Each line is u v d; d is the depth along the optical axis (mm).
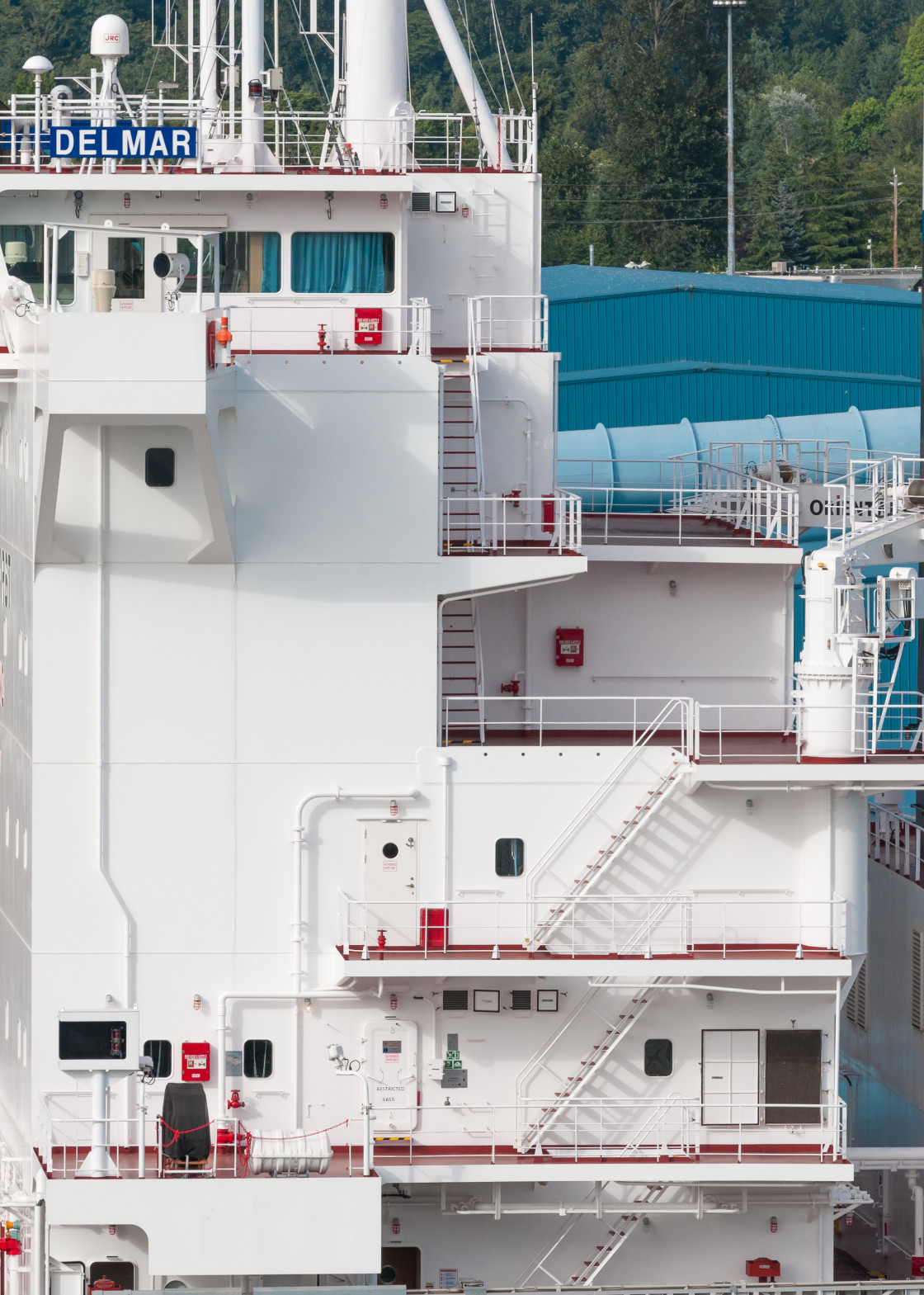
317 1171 101750
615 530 135625
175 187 117500
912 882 135125
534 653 125625
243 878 108000
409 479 108188
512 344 129250
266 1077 108500
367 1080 108375
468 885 108812
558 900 108625
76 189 117625
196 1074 107562
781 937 110062
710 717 127000
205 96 135125
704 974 106188
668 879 109875
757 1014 109625
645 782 109438
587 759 109125
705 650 126750
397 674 108500
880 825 149875
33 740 106938
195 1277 103438
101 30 123000
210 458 100938
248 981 108000
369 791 108312
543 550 112188
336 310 119625
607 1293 103688
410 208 127625
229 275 119625
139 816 107438
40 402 100500
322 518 107875
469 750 108625
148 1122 107625
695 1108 109438
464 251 129000
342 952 106188
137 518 106688
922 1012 131125
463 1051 109125
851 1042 150125
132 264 108062
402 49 129875
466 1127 108938
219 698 107625
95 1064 100250
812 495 158375
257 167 120250
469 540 119500
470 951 107625
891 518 122750
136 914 107562
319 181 117750
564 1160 107312
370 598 108188
